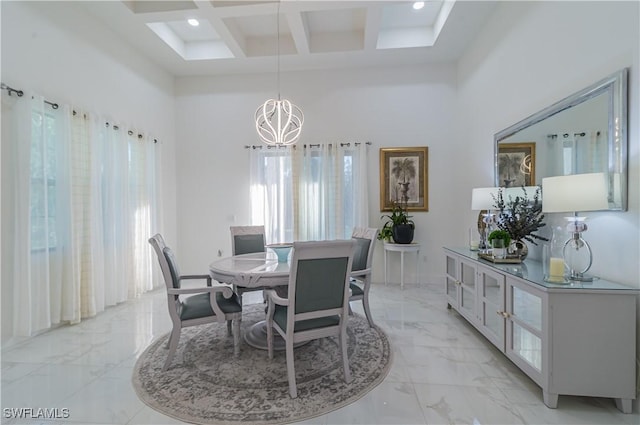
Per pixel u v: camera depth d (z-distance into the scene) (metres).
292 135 4.81
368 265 2.96
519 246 2.55
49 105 2.88
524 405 1.78
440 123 4.63
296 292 1.85
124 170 3.75
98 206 3.32
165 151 4.77
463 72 4.35
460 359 2.31
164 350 2.47
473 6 3.36
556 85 2.41
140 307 3.58
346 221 4.75
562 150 2.31
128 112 3.96
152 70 4.46
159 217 4.50
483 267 2.51
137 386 1.97
